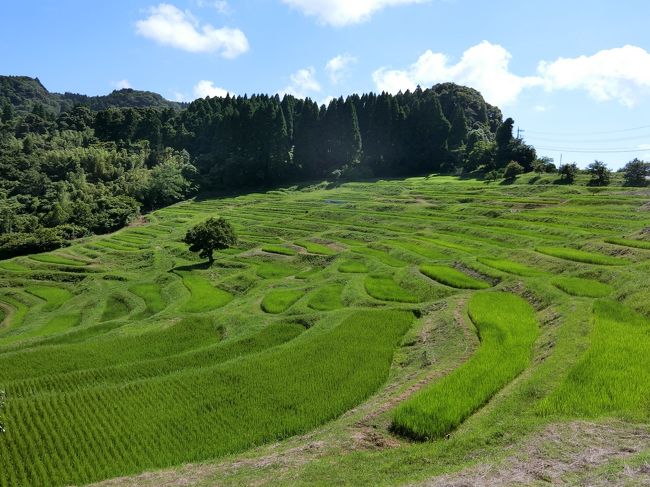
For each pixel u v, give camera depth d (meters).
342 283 50.34
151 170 147.38
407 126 150.00
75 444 20.42
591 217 64.56
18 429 21.88
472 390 20.38
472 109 181.88
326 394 23.92
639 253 41.72
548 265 43.97
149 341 37.12
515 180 109.25
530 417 17.02
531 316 31.48
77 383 28.56
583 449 14.09
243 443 19.81
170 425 21.69
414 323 35.41
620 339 23.47
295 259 68.12
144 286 63.44
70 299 65.06
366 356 28.92
